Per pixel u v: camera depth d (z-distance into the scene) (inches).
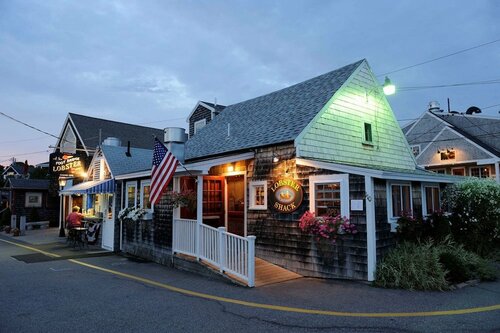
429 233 366.0
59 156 759.1
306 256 343.3
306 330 197.6
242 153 413.4
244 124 505.4
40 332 195.0
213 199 441.1
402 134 526.6
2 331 196.1
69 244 593.3
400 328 199.2
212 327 202.4
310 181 346.9
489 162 822.5
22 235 736.3
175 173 382.6
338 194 327.6
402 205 357.4
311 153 371.6
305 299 258.4
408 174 335.0
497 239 434.9
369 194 305.0
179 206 402.3
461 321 209.0
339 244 320.5
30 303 250.1
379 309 233.6
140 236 478.6
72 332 194.9
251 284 293.7
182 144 474.9
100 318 218.1
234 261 315.6
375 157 461.7
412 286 280.1
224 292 279.7
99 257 471.8
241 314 225.0
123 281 321.7
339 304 245.4
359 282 304.5
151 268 391.5
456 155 888.9
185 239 384.5
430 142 952.9
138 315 223.8
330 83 453.7
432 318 215.0
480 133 941.8
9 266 397.4
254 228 396.2
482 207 411.5
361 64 460.4
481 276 311.1
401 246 327.3
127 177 498.6
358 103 448.8
